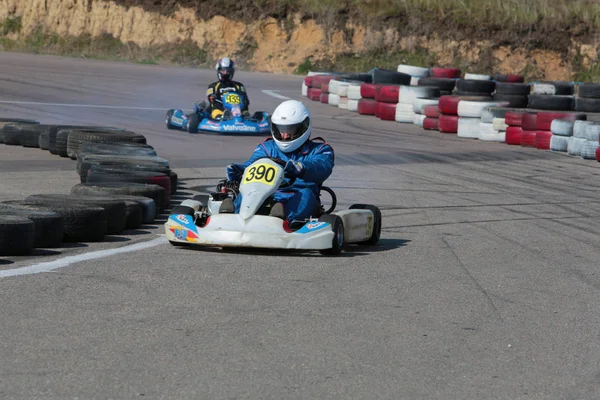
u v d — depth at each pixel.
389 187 34.59
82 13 115.38
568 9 110.88
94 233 21.91
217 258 20.39
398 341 14.40
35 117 52.41
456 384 12.44
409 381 12.46
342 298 17.08
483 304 17.28
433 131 58.19
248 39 110.12
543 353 14.16
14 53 102.88
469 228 26.55
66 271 18.38
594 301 18.02
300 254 21.48
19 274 17.86
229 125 48.81
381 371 12.84
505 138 52.94
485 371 13.09
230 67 50.19
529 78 107.00
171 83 78.62
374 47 109.06
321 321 15.34
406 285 18.55
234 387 11.86
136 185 26.39
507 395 12.09
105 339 13.72
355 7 111.06
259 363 12.91
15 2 119.06
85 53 109.94
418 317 15.99
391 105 63.03
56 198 23.38
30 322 14.45
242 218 20.70
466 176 38.75
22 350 13.02
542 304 17.55
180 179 34.09
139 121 53.66
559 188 36.34
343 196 31.91
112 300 16.08
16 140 41.47
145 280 17.80
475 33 109.44
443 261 21.44
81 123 50.97
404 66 87.44
